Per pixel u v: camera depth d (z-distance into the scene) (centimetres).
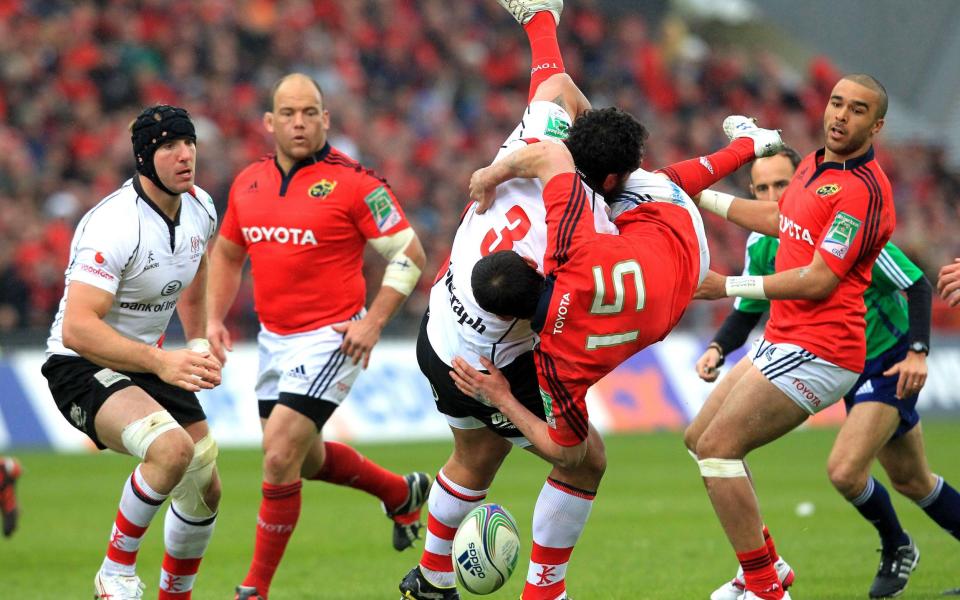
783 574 2445
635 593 2583
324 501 4331
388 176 7994
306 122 2577
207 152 7319
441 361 2219
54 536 3516
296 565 3045
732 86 10550
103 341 2094
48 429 5788
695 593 2578
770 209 2420
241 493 4378
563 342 1969
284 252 2586
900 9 11594
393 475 2855
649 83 10062
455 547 2172
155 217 2202
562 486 2175
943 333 7500
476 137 8969
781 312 2306
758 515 2245
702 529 3581
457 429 2286
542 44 2395
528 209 2122
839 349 2256
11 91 7262
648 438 6444
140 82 7744
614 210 2105
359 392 6275
